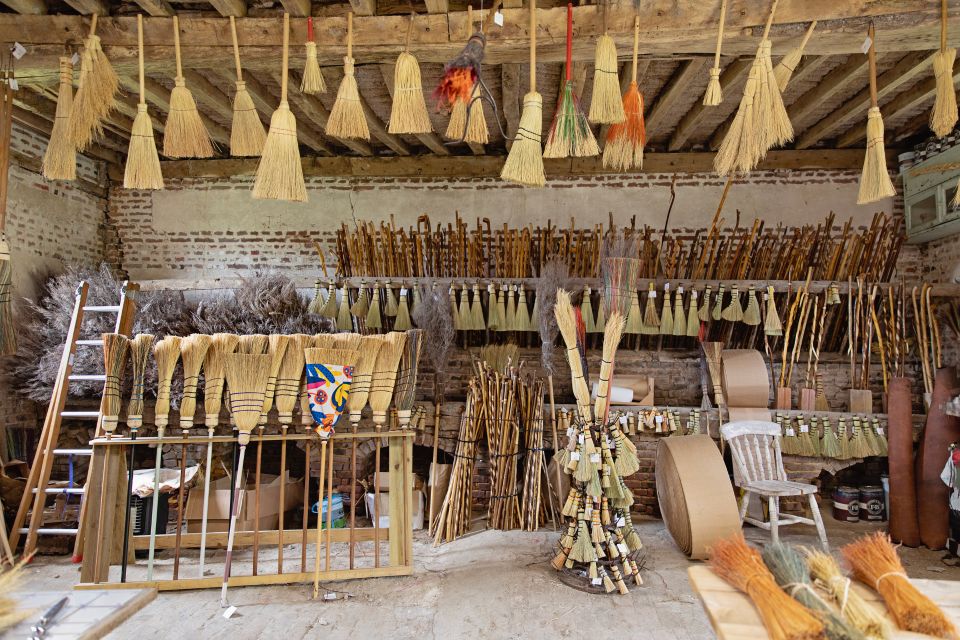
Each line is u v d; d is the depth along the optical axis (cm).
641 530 462
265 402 354
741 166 301
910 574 379
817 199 607
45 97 497
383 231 564
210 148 317
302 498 502
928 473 431
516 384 483
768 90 294
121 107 489
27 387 520
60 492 414
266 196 305
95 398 517
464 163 632
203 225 656
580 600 329
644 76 461
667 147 620
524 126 292
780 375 551
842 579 173
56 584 357
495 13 298
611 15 309
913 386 564
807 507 492
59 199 582
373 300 540
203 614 314
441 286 520
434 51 329
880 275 536
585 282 518
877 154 294
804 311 516
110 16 334
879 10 297
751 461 446
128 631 296
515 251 557
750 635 158
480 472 517
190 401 348
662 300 560
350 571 358
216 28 330
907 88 473
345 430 504
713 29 309
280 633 295
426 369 570
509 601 328
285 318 545
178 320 535
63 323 502
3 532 371
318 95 504
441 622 306
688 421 497
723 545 194
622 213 623
